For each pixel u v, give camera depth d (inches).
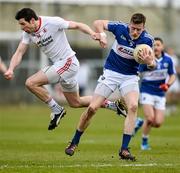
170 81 1823.3
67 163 1320.1
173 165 1273.4
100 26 1321.4
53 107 1398.9
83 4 4630.9
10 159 1417.3
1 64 1352.1
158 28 4785.9
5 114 3336.6
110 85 1332.4
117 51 1328.7
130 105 1316.4
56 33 1358.3
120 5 4756.4
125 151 1328.7
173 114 3435.0
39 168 1221.7
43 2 4274.1
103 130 2426.2
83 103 1445.6
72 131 2370.8
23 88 4089.6
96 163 1311.5
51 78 1376.7
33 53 4089.6
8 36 4148.6
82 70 4089.6
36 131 2358.5
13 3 4458.7
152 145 1809.8
